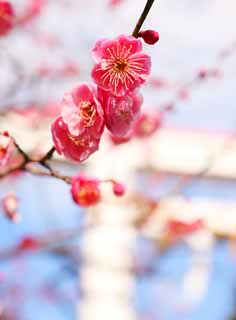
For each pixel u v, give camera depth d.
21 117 0.95
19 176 0.89
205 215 1.10
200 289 1.19
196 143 1.15
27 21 0.96
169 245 1.10
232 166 1.10
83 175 0.58
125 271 1.07
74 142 0.48
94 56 0.47
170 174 1.14
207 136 1.16
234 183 1.11
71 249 0.97
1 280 1.04
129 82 0.47
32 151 0.87
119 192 0.59
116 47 0.47
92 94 0.47
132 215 1.04
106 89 0.47
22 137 0.94
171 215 1.06
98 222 0.97
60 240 0.95
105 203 0.98
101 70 0.47
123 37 0.46
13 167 0.58
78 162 0.49
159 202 1.04
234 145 1.07
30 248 0.95
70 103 0.48
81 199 0.58
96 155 1.09
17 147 0.55
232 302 1.24
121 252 1.06
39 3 0.98
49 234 0.95
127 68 0.47
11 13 0.76
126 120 0.47
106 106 0.47
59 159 0.87
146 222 1.06
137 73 0.47
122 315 1.08
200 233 1.11
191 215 1.07
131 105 0.47
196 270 1.16
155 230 1.08
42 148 0.92
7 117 0.94
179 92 0.92
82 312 1.09
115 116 0.47
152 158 1.14
